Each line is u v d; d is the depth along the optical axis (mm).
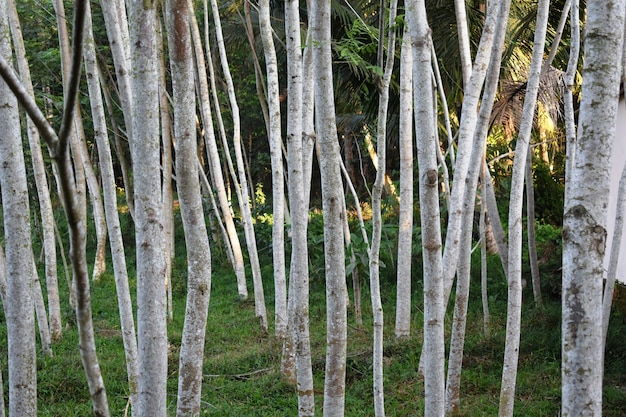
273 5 17047
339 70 12883
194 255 4301
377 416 5703
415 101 4301
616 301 10383
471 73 6371
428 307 4359
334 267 4586
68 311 13070
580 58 11141
